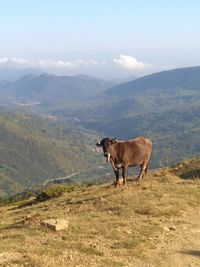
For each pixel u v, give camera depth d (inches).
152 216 788.0
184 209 838.5
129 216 781.9
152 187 1029.8
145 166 1157.1
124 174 1098.7
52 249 571.2
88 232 669.3
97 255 567.8
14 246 584.7
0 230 775.1
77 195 1298.0
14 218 1147.3
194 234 696.4
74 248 587.2
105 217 772.6
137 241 629.0
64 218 775.7
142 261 562.9
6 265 508.7
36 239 628.4
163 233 689.0
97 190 1259.8
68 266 521.7
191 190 992.2
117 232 670.5
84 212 848.9
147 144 1138.7
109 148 1057.5
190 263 568.4
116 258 564.1
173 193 962.1
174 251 611.5
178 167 1424.7
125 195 936.3
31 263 515.2
